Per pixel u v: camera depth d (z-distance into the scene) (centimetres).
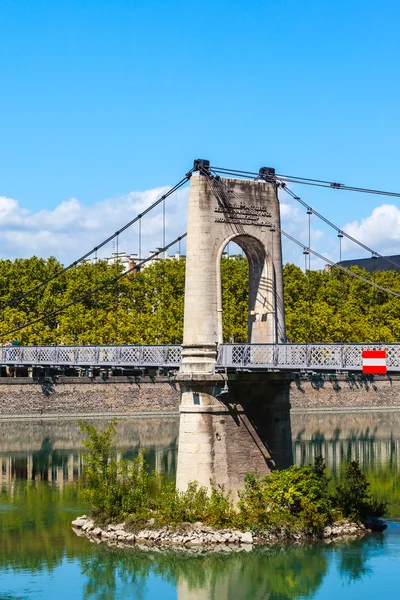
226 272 15050
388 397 15925
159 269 15925
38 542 6494
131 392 13988
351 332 15912
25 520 7106
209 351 6769
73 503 7712
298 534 6450
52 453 10406
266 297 7025
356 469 6994
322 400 15388
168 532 6406
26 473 9150
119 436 11656
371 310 16988
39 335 13988
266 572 5925
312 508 6494
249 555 6184
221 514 6462
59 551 6300
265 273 7044
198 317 6788
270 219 7069
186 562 6097
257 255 7125
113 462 6912
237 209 6944
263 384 6944
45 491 8250
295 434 12300
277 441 6981
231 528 6425
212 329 6794
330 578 5788
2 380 13150
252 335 7138
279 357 6400
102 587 5662
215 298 6812
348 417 14600
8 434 11888
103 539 6544
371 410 15688
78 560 6116
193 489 6600
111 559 6150
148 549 6328
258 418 6919
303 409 15175
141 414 13975
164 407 14188
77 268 15475
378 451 10600
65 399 13525
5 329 13862
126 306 15500
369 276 17438
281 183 7162
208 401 6731
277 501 6575
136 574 5922
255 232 6994
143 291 15825
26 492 8206
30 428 12444
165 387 14238
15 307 14900
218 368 6731
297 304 16212
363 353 5938
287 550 6272
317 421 13950
